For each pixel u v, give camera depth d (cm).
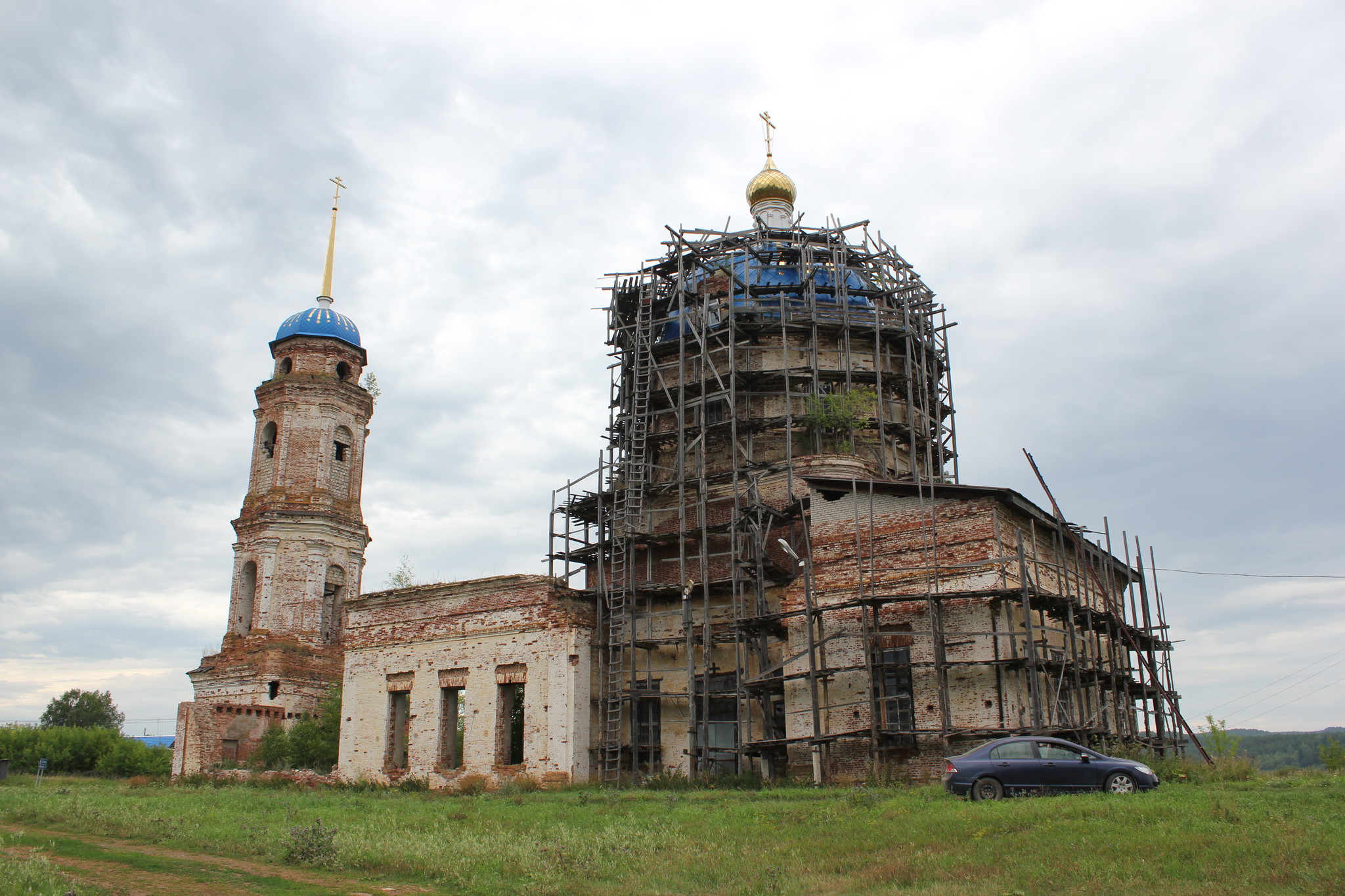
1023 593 2570
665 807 2205
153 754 6650
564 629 3416
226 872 1408
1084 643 3031
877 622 2730
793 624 3012
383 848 1562
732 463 3684
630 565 3603
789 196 4494
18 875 1232
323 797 3022
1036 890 1177
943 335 4038
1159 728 3145
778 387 3728
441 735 3609
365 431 5391
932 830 1557
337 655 4941
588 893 1275
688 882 1331
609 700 3428
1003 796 1941
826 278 3953
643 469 3728
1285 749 10569
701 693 3381
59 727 7488
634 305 4072
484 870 1443
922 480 3612
